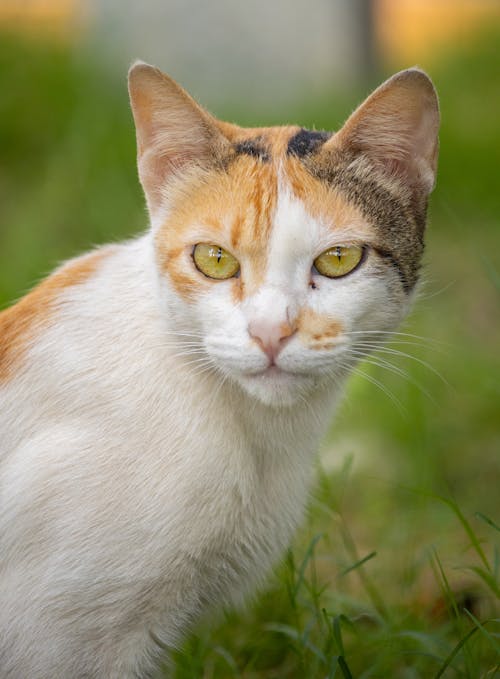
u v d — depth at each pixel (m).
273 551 4.22
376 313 3.89
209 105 11.25
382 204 3.88
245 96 12.02
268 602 4.91
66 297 4.04
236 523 3.90
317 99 11.60
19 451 3.83
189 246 3.75
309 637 4.67
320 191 3.77
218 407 3.80
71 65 10.61
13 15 11.48
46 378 3.85
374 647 4.55
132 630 3.86
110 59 11.15
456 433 6.39
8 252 8.09
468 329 7.61
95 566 3.69
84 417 3.77
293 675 4.56
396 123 3.94
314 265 3.74
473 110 11.53
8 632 3.76
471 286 8.29
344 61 12.97
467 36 15.57
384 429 6.41
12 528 3.74
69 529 3.68
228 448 3.80
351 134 3.87
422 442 6.00
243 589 4.25
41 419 3.83
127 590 3.74
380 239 3.83
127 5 11.61
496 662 4.37
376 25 13.58
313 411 4.08
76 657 3.81
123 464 3.71
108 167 9.09
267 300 3.61
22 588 3.73
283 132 4.06
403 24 17.31
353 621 4.70
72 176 9.00
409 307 4.11
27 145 10.02
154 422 3.74
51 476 3.71
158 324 3.85
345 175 3.84
